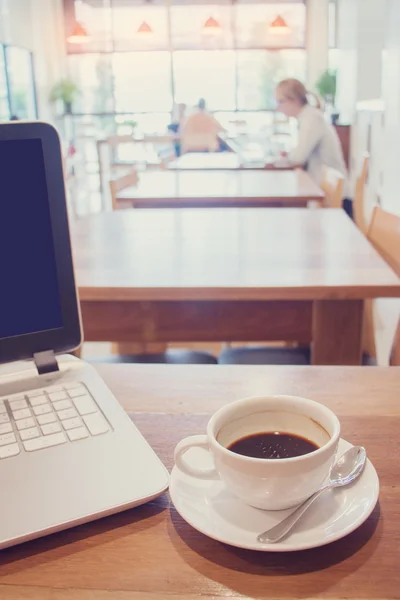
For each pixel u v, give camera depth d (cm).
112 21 870
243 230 183
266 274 137
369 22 569
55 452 59
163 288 129
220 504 52
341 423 68
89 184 840
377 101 383
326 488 53
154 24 873
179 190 272
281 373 82
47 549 50
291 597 45
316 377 80
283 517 51
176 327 145
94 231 186
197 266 145
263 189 272
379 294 129
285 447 54
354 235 175
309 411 55
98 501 53
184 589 46
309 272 138
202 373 82
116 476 56
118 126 902
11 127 68
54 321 74
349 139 584
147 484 55
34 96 782
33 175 70
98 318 145
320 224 190
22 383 72
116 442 61
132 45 879
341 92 729
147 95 897
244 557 49
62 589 46
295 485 49
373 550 49
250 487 49
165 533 52
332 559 48
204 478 55
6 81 696
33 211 71
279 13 851
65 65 881
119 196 258
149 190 274
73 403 68
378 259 149
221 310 143
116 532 52
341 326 142
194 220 200
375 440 64
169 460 61
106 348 279
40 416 65
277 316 143
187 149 679
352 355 144
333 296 129
